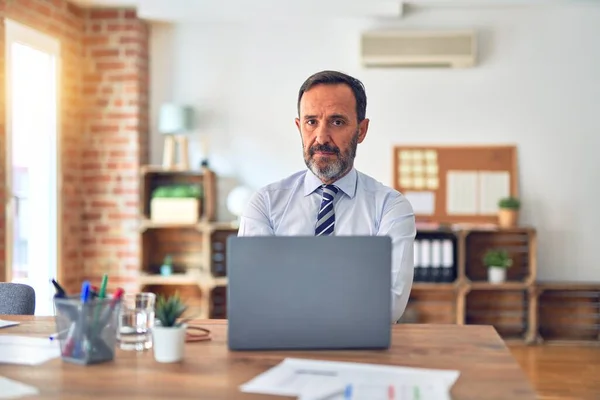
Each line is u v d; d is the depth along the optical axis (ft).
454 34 17.28
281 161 18.11
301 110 6.60
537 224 17.79
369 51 17.43
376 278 5.23
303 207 6.94
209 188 17.39
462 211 17.79
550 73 17.66
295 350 5.24
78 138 17.52
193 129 17.71
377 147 17.95
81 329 4.91
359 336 5.23
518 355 15.80
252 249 5.18
